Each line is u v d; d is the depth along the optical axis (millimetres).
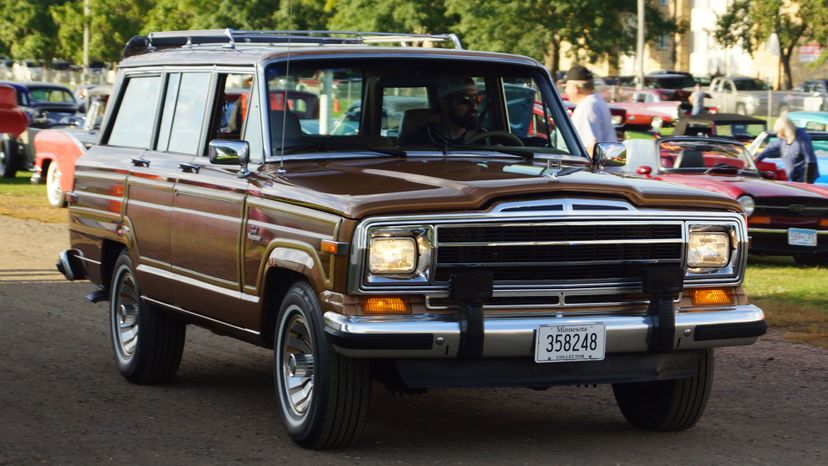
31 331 11305
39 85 36438
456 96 8180
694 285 6922
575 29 56969
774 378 9523
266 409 8242
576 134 8516
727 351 10672
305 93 7766
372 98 7941
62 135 23641
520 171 7156
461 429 7691
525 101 8453
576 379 6723
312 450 7023
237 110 7984
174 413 8109
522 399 8680
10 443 7270
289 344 7090
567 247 6613
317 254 6609
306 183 7000
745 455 7086
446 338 6375
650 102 50031
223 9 60281
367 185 6801
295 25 59656
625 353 6805
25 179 30016
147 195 8727
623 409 7848
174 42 9602
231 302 7621
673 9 83250
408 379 6504
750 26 69312
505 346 6473
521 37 55906
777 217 16703
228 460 6844
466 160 7820
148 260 8734
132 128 9375
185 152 8445
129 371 9047
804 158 20188
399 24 55125
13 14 84938
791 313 12609
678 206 6891
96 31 72188
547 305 6625
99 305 12883
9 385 9000
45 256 16953
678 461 6906
